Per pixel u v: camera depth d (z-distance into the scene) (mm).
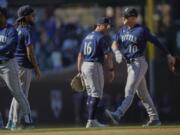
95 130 26781
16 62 31391
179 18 51875
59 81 50656
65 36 52625
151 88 49656
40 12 52375
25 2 50844
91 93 33719
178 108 50031
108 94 48750
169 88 49969
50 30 52531
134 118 48469
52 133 25719
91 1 51250
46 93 50531
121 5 50812
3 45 30844
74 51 52094
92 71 33531
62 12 53000
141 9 50719
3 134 25922
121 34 33625
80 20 52812
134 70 33344
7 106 48812
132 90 33469
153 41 33500
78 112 49969
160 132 25609
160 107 49906
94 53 33469
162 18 52031
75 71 50812
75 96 50156
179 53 51594
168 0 52094
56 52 52094
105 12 51594
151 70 49656
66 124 49656
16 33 31047
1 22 30844
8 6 50344
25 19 32562
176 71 34156
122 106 33375
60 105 50469
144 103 34438
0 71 31234
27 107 31766
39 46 51969
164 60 49938
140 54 33375
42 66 51312
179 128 27172
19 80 31547
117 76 48938
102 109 47969
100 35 33531
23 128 32281
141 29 33250
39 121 50469
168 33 51781
